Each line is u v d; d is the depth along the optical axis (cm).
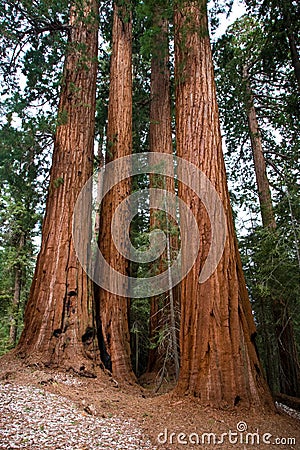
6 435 342
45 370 619
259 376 525
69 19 952
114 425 434
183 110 666
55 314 675
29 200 1069
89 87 885
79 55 888
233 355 511
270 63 1120
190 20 701
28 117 839
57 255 716
